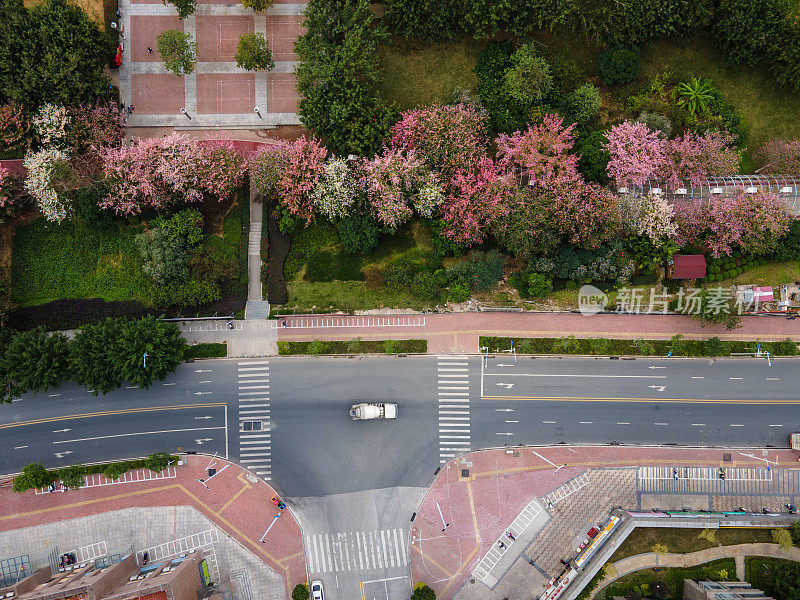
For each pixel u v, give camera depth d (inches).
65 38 2374.5
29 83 2359.7
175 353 2452.0
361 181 2422.5
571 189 2374.5
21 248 2583.7
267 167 2409.0
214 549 2564.0
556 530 2571.4
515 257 2598.4
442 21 2487.7
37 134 2411.4
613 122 2630.4
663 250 2497.5
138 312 2561.5
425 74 2645.2
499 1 2436.0
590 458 2600.9
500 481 2591.0
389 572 2561.5
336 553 2564.0
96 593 2148.1
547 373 2610.7
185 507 2571.4
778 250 2561.5
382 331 2610.7
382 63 2645.2
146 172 2375.7
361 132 2432.3
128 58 2623.0
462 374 2610.7
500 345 2603.3
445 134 2399.1
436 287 2539.4
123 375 2365.9
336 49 2390.5
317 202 2444.6
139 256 2588.6
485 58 2600.9
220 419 2593.5
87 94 2437.3
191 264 2529.5
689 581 2407.7
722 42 2596.0
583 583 2389.3
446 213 2475.4
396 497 2581.2
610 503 2591.0
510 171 2513.5
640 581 2438.5
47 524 2532.0
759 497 2591.0
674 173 2456.9
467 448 2600.9
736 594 2266.2
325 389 2603.3
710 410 2605.8
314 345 2556.6
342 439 2593.5
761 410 2605.8
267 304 2598.4
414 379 2608.3
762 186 2588.6
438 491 2586.1
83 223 2593.5
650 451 2603.3
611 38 2554.1
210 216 2593.5
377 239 2591.0
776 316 2603.3
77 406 2578.7
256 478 2583.7
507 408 2613.2
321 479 2586.1
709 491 2593.5
